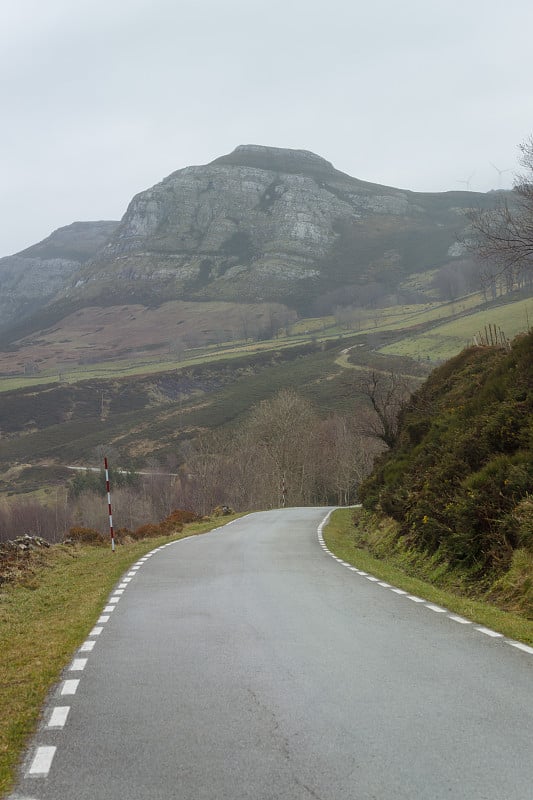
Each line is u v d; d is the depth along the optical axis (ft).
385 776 14.64
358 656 25.95
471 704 19.58
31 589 50.57
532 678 22.50
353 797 13.69
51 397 544.21
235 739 17.22
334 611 36.19
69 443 428.15
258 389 461.37
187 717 19.11
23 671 25.09
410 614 35.27
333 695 20.81
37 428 493.77
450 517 53.93
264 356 619.26
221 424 400.26
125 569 57.47
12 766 15.90
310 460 271.90
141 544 83.71
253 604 38.68
